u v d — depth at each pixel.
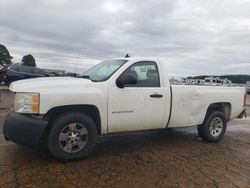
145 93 5.24
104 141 6.09
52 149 4.38
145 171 4.30
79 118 4.56
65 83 4.58
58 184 3.68
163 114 5.52
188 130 7.75
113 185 3.73
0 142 5.54
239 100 6.94
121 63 5.30
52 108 4.38
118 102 4.95
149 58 5.52
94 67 5.98
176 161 4.87
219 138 6.59
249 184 3.99
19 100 4.35
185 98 5.85
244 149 5.99
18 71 20.53
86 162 4.59
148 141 6.25
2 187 3.50
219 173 4.38
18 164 4.35
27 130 4.23
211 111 6.51
